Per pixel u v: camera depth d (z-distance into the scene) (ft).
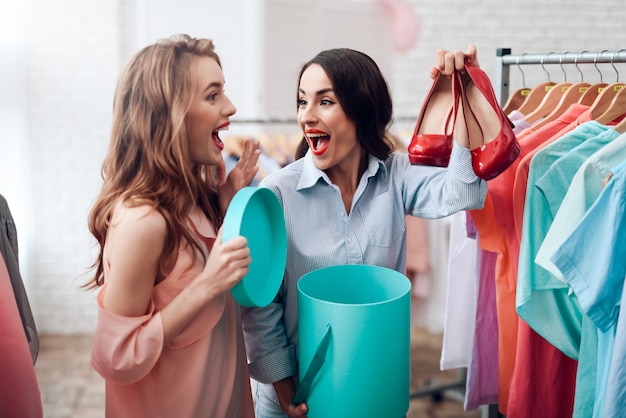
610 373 3.73
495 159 3.96
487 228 5.23
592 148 4.60
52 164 11.33
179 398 3.77
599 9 11.75
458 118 4.09
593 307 3.88
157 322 3.44
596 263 3.86
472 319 6.75
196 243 3.67
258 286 3.87
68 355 10.82
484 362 5.97
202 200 4.10
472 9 11.71
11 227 4.85
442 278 8.46
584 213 4.17
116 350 3.42
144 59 3.71
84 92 11.19
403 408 3.90
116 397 3.80
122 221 3.47
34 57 11.06
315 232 4.41
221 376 3.94
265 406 4.82
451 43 11.79
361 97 4.19
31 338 4.84
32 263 11.50
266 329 4.33
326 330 3.67
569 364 5.14
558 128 5.13
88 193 11.41
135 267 3.43
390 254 4.55
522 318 4.67
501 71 6.16
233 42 11.87
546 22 11.74
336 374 3.71
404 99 11.93
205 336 3.80
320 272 4.16
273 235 4.06
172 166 3.63
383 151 4.50
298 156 4.90
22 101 11.05
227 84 12.04
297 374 4.47
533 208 4.61
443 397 9.04
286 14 12.14
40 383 9.74
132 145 3.72
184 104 3.63
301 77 4.30
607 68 11.80
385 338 3.69
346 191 4.57
